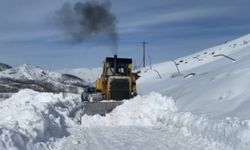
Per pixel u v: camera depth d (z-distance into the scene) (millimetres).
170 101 19234
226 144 11547
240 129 11297
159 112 18547
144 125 18375
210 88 21953
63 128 16453
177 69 60125
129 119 18922
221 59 51531
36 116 12953
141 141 13492
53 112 17734
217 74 26516
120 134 15375
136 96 21000
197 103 20078
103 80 22016
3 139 9992
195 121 14312
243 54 45531
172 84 37469
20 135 11047
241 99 17453
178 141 13281
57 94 22578
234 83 20047
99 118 19125
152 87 43375
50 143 12703
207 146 12109
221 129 12180
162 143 12992
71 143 13211
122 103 19797
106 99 21625
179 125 15594
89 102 19672
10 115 13469
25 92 22484
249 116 14281
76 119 19234
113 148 12242
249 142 10719
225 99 18844
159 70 64875
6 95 46750
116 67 22266
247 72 21125
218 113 16266
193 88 25406
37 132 12305
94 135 15180
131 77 22141
